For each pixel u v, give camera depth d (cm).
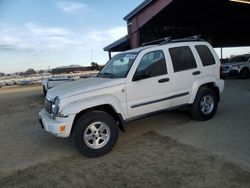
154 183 356
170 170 388
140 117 527
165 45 573
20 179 404
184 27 1734
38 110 1036
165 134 557
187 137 525
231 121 613
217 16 1577
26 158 491
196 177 361
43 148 541
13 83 4462
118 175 389
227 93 1041
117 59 588
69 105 455
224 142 481
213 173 367
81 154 486
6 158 499
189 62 599
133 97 512
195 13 1444
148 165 412
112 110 496
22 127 749
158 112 551
